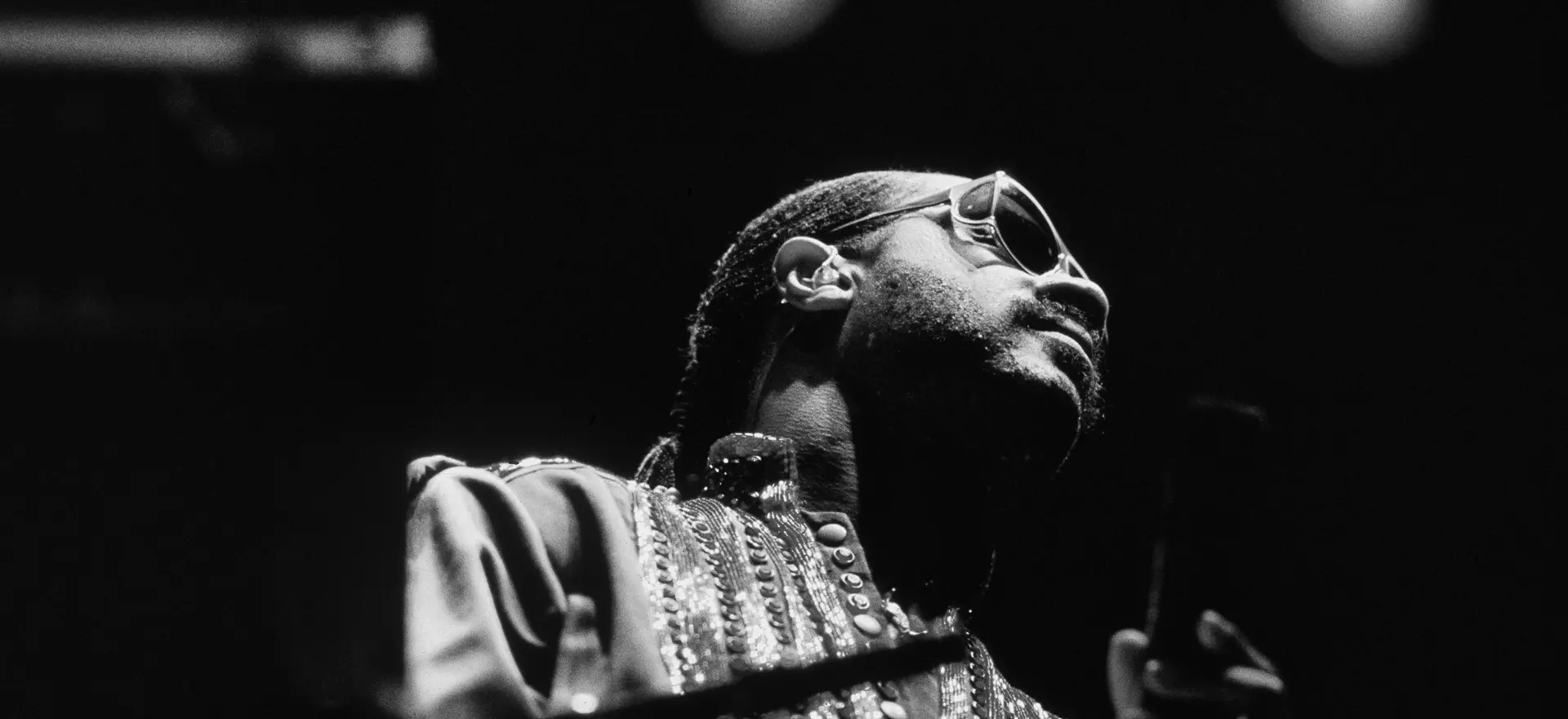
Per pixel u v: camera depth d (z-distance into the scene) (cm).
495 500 207
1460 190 350
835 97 317
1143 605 320
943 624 235
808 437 241
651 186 294
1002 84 336
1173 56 343
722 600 212
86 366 138
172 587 140
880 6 317
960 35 329
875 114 323
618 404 289
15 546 134
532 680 196
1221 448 243
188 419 142
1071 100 341
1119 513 325
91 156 139
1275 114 350
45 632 134
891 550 238
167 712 138
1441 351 348
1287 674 292
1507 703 332
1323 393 346
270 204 151
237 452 145
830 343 249
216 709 140
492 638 190
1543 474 341
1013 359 240
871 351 245
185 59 145
